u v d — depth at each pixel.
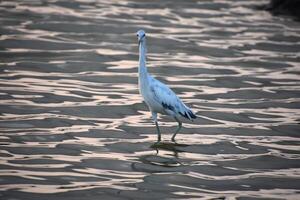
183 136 16.41
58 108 17.97
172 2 33.03
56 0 32.12
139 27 27.62
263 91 20.33
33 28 26.62
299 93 20.23
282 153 15.50
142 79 15.60
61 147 15.27
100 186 13.22
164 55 23.88
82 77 20.97
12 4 30.94
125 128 16.77
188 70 22.17
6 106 17.89
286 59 24.03
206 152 15.38
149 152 15.20
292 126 17.38
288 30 28.38
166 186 13.36
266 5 32.84
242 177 14.00
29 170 13.87
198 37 26.52
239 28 28.38
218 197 12.91
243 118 17.91
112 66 22.28
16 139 15.63
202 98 19.45
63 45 24.44
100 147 15.40
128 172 14.00
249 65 23.09
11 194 12.66
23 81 20.19
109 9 30.75
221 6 32.81
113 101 18.83
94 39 25.52
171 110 15.64
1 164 14.10
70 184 13.27
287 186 13.62
